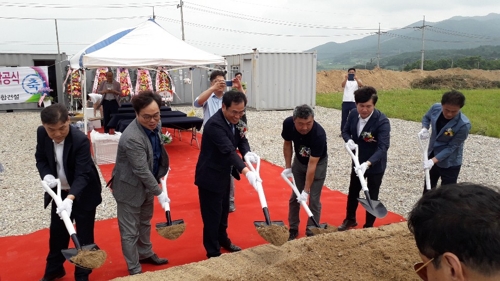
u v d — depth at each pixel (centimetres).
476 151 966
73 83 1656
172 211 538
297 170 431
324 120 1469
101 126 1269
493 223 106
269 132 1198
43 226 500
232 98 349
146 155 338
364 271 321
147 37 959
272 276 311
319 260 335
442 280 117
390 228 398
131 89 1750
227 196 405
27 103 1753
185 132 1156
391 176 740
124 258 391
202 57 948
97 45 954
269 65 1675
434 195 119
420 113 1661
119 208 350
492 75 4709
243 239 453
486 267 107
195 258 407
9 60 1753
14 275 370
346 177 726
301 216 521
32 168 796
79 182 312
